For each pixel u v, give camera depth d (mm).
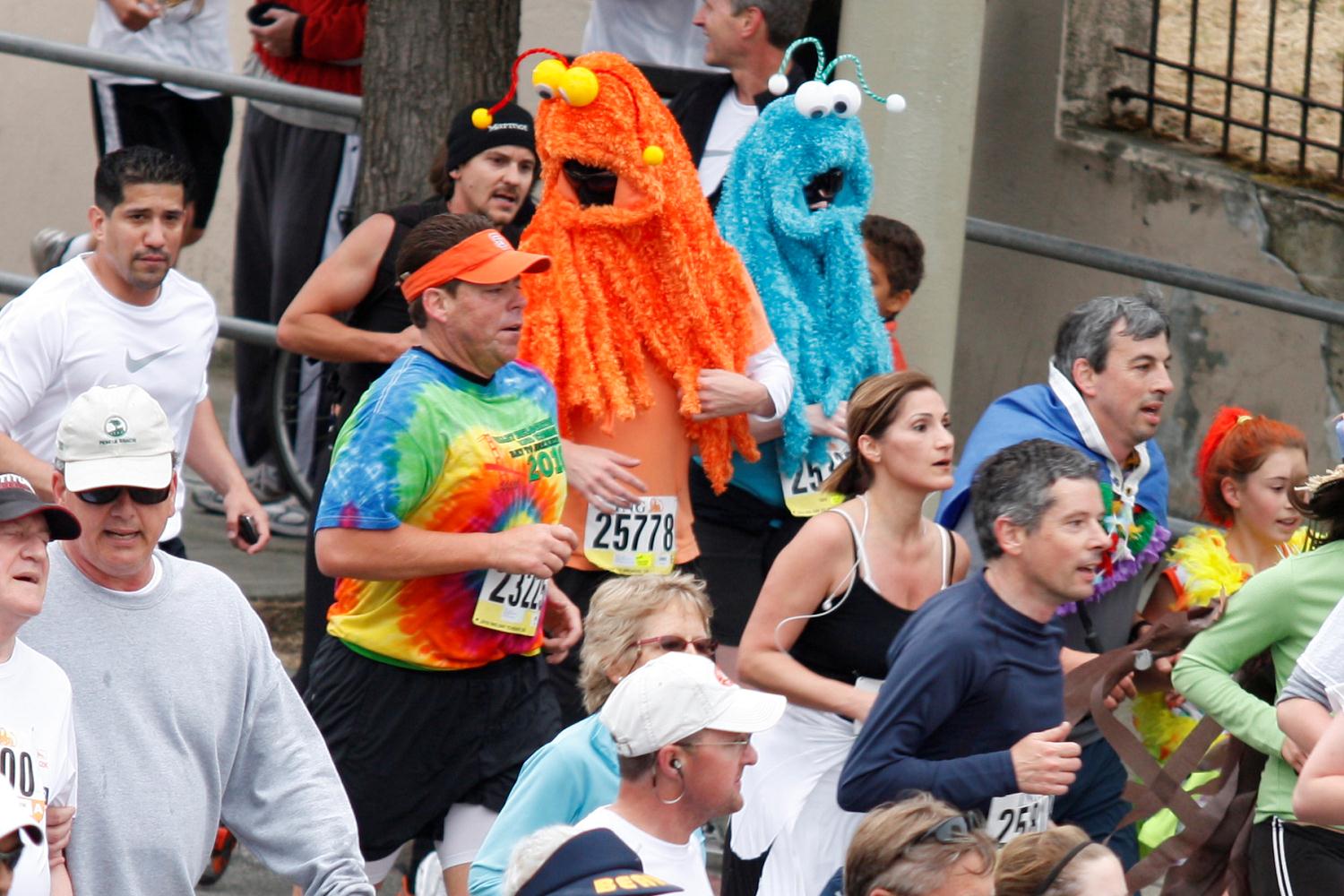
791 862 17156
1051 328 33875
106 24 31344
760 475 21953
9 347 18875
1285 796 16984
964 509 19031
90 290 19344
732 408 19953
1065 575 15133
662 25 28609
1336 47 35344
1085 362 18891
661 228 19719
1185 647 17844
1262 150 34375
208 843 14312
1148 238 33281
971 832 12891
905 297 22797
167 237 19234
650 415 19953
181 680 13992
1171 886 18047
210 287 44500
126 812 13719
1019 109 34250
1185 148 34094
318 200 31516
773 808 17250
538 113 19688
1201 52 34719
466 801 17859
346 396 21516
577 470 19266
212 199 32500
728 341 20359
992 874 12852
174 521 20516
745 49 22766
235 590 14578
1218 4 34781
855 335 21500
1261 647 17312
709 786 12391
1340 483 16953
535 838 11648
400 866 22484
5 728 12812
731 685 12594
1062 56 33656
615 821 12555
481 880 14656
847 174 21656
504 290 16891
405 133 25453
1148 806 17703
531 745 18016
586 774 14750
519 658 18000
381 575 16719
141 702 13859
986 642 15211
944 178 24312
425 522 17000
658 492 20047
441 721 17500
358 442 16734
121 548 13742
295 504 33625
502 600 17391
